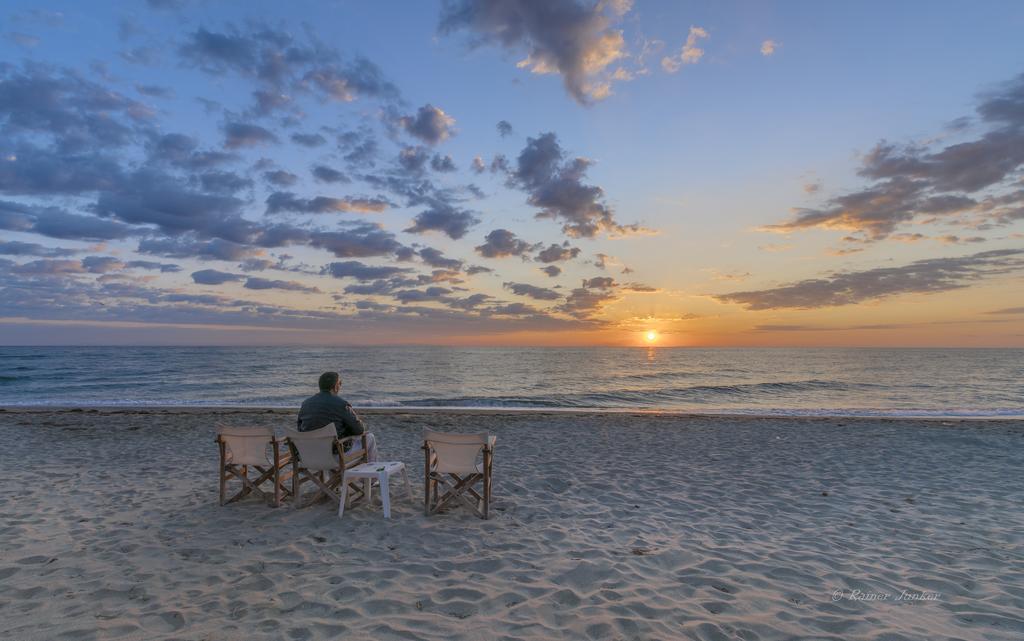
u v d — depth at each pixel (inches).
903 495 280.8
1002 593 160.1
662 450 402.9
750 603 151.6
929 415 686.5
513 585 161.5
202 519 220.8
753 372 1967.3
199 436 447.8
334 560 178.5
